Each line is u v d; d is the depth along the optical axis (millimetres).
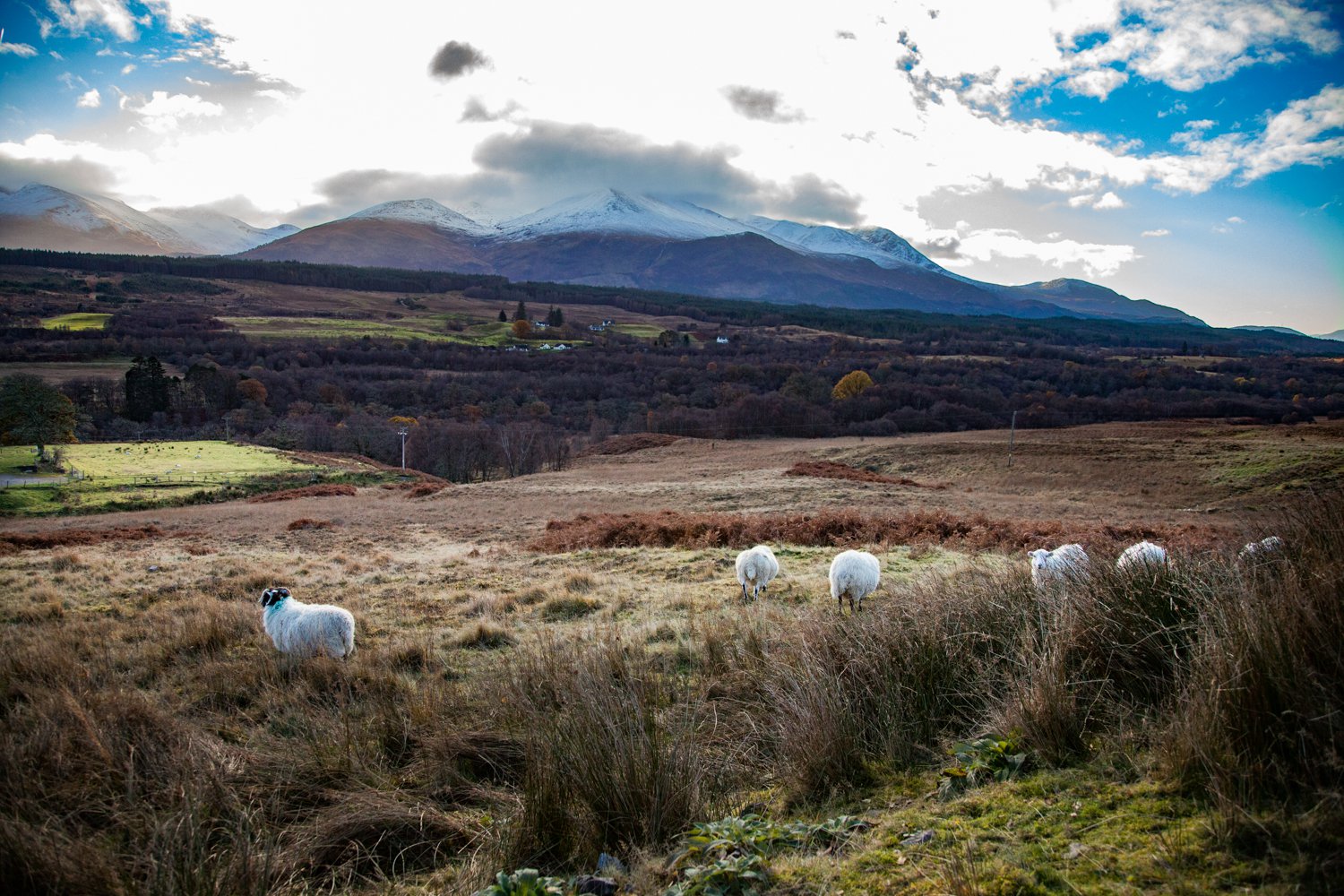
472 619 10156
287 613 7758
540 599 11414
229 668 7145
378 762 4930
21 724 5121
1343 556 3783
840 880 2836
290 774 4617
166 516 33312
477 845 3838
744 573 10633
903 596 6344
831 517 18000
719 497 31156
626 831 3674
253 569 15141
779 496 30328
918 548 14703
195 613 10195
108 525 29859
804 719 4328
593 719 4258
